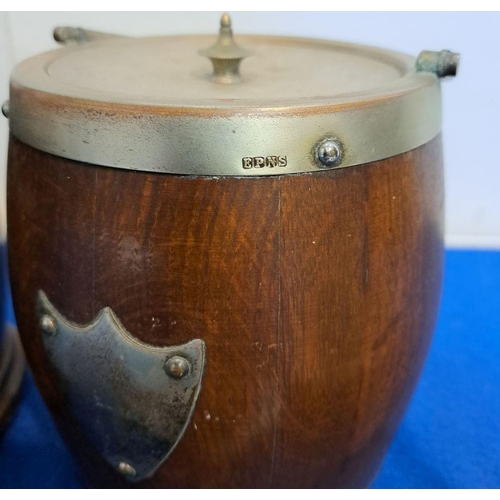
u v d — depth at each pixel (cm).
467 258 150
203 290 59
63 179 61
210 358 62
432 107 65
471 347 120
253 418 65
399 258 64
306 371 63
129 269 60
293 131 55
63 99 59
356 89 65
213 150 55
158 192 57
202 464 69
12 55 131
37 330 70
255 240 58
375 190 60
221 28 68
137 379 64
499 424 102
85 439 74
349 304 62
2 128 134
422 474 93
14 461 95
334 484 77
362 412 70
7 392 104
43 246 66
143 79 69
